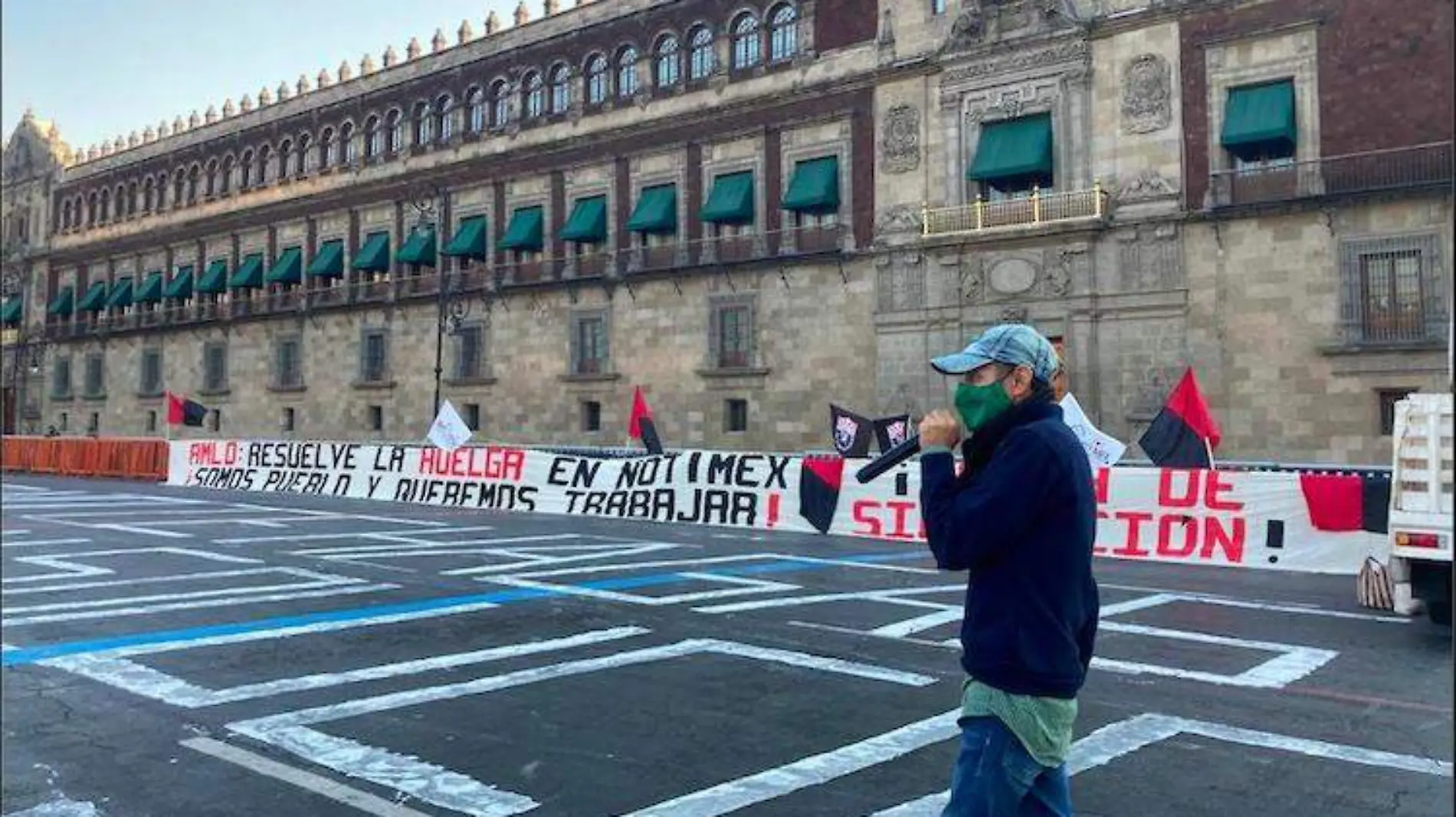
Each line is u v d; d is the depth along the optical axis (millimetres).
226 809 5449
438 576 14352
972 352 3393
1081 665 3256
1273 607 12453
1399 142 25297
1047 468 3123
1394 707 7684
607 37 40094
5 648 9477
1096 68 29375
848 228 33500
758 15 36031
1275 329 26656
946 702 7723
